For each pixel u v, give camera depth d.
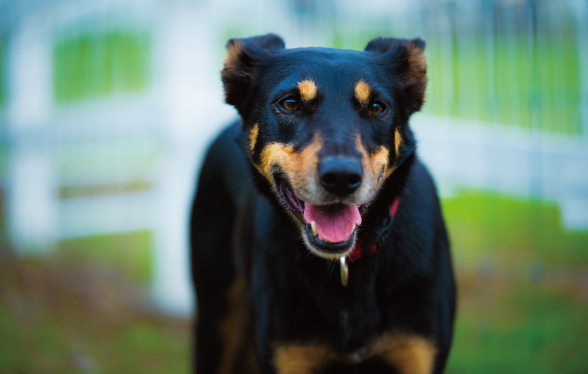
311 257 2.73
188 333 4.85
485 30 5.22
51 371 4.12
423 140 5.22
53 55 6.50
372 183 2.46
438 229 2.91
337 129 2.47
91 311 5.01
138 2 5.41
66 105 6.21
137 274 5.68
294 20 5.41
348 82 2.64
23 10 5.63
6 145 5.89
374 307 2.73
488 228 5.92
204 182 3.80
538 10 5.12
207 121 4.96
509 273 5.15
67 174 6.50
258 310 2.91
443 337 2.78
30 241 5.84
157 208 5.30
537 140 5.20
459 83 5.36
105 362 4.35
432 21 5.36
